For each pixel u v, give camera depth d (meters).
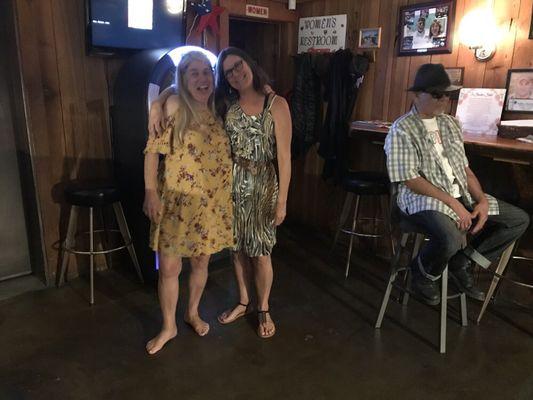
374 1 3.12
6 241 2.75
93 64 2.68
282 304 2.63
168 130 1.92
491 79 2.61
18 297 2.62
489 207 2.22
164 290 2.12
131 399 1.84
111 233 3.00
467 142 2.32
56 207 2.70
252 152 2.03
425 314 2.54
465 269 2.37
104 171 2.87
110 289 2.75
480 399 1.87
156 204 1.97
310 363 2.09
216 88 2.06
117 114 2.69
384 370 2.05
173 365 2.06
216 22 3.09
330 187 3.68
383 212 3.00
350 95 3.28
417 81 2.15
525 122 2.41
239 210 2.11
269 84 2.06
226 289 2.79
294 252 3.41
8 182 2.68
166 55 2.45
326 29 3.44
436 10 2.78
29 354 2.11
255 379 1.97
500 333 2.36
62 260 2.73
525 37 2.44
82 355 2.11
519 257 2.47
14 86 2.49
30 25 2.38
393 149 2.18
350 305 2.63
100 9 2.50
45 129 2.56
